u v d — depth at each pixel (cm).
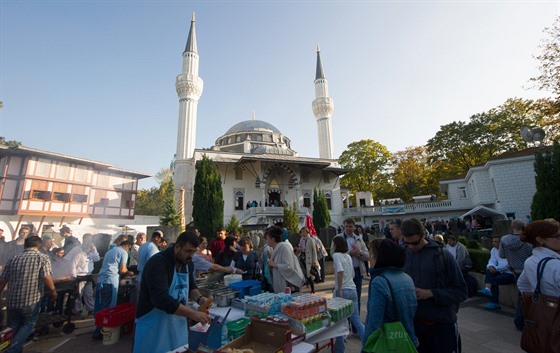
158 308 284
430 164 4019
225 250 762
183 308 287
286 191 3472
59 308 704
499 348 470
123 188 2917
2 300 598
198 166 1955
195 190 1912
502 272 702
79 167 2497
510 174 2288
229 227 1842
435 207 3275
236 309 434
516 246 580
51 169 2294
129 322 595
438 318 302
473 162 3575
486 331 546
